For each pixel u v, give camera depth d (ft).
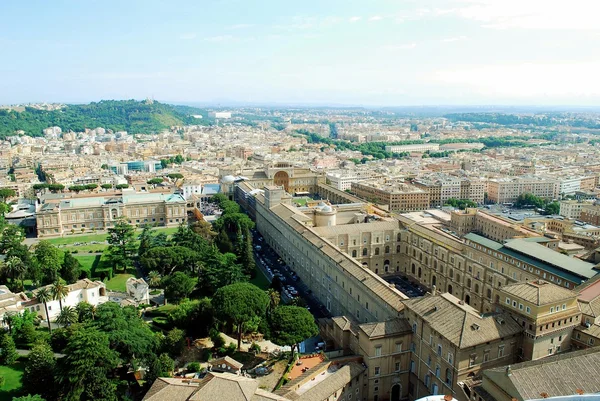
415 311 562.66
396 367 573.74
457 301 561.43
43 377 539.29
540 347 525.34
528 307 524.52
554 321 527.40
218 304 648.38
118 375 590.96
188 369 599.16
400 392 581.94
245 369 597.52
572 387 410.52
